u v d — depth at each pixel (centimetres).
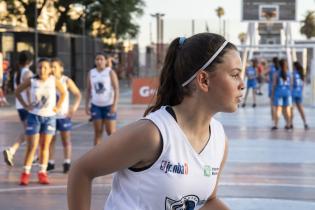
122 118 2498
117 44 6519
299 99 2158
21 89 1162
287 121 2150
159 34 4262
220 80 333
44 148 1184
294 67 2164
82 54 4947
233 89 335
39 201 1027
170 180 330
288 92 2127
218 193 1092
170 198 334
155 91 361
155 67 4422
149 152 328
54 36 4300
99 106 1434
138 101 3347
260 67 4438
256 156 1535
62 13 5650
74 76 4825
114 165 331
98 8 5731
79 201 339
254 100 3241
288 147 1705
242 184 1177
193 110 338
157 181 330
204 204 376
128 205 338
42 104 1163
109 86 1429
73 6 5700
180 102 343
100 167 333
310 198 1059
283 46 3334
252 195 1079
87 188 339
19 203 1012
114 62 5719
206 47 333
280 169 1353
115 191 347
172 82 351
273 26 5000
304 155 1560
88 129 2127
